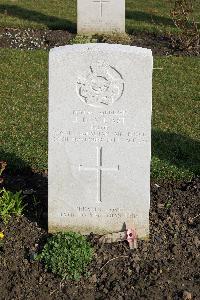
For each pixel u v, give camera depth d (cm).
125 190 263
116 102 251
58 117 253
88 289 244
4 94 430
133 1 732
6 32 586
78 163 259
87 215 267
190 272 253
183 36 548
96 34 571
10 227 272
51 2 717
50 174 261
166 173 322
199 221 284
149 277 249
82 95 250
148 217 266
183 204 298
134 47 249
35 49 539
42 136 363
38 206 289
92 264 254
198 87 457
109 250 261
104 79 248
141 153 258
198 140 367
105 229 269
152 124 388
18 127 374
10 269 251
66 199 264
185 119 399
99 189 263
